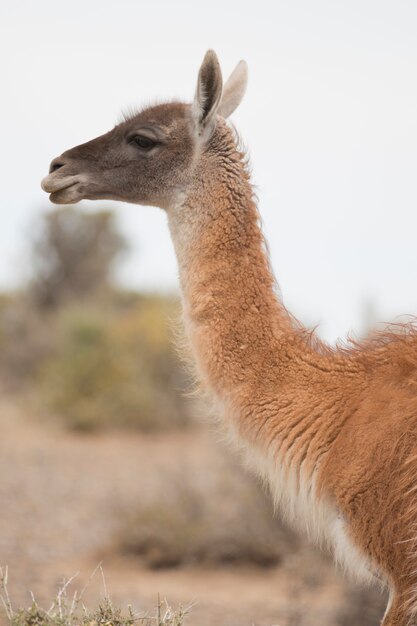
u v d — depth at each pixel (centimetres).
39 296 13050
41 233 13188
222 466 5553
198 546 4603
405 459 2248
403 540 2252
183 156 2672
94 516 5284
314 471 2381
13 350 10650
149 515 4781
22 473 6275
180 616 2369
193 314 2503
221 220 2545
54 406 8431
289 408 2406
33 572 4031
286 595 3975
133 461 6969
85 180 2759
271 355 2438
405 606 2272
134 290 12912
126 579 4250
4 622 2398
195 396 2675
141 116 2741
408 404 2280
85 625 2191
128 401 8369
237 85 2931
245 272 2494
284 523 4556
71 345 9000
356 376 2405
